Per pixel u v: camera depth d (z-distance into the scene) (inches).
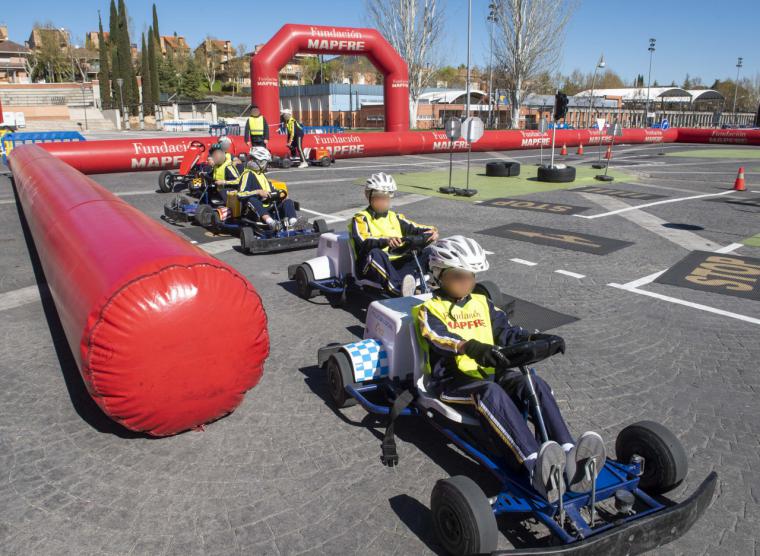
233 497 125.7
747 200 524.4
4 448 144.4
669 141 1416.1
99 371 130.5
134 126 2321.6
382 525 117.3
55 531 115.3
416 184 631.2
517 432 108.8
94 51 3575.3
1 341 212.8
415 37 1688.0
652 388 173.5
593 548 93.0
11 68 3410.4
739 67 3046.3
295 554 109.4
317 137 888.9
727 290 264.5
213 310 136.5
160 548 110.8
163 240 149.9
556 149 1174.3
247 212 358.0
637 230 394.0
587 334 214.5
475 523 99.4
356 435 150.1
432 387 129.9
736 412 160.2
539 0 1636.3
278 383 179.0
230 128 1626.5
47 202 236.8
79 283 142.3
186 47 4222.4
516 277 286.7
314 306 249.1
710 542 113.0
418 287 214.1
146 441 147.3
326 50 970.7
